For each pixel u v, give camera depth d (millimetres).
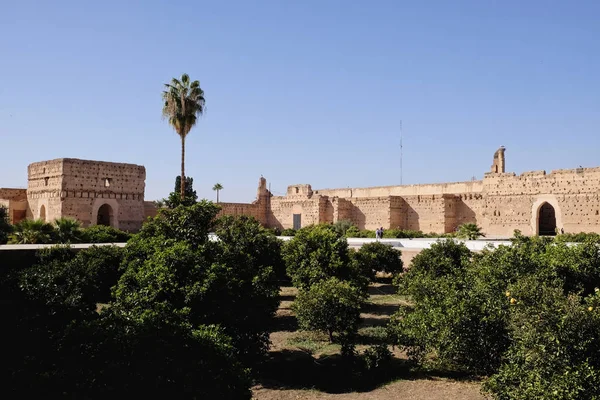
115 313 14273
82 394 10766
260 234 27250
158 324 12719
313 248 27359
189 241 18719
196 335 12930
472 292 17531
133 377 11211
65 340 12125
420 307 18938
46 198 53594
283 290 36188
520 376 12820
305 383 17922
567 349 12445
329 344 22547
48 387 10812
